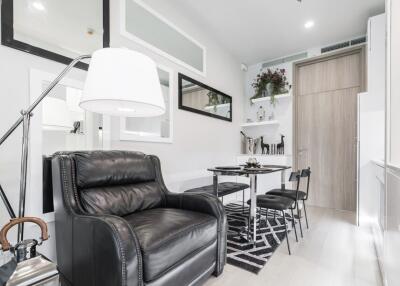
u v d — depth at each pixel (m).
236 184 3.19
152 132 2.54
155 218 1.49
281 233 2.54
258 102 4.52
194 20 3.20
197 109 3.28
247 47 3.97
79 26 1.87
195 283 1.43
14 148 1.50
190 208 1.81
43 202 1.61
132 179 1.82
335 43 3.76
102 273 1.10
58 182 1.44
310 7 2.88
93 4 1.98
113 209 1.56
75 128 1.84
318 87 3.96
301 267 1.82
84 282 1.22
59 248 1.44
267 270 1.78
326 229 2.68
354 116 3.61
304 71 4.11
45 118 1.65
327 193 3.80
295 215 3.22
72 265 1.31
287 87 4.19
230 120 4.13
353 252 2.08
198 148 3.31
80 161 1.52
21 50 1.54
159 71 2.65
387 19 1.37
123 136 2.20
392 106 1.30
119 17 2.21
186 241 1.33
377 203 2.67
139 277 1.07
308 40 3.71
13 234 1.48
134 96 1.15
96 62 1.16
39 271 0.95
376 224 2.63
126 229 1.09
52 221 1.66
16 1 1.53
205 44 3.49
